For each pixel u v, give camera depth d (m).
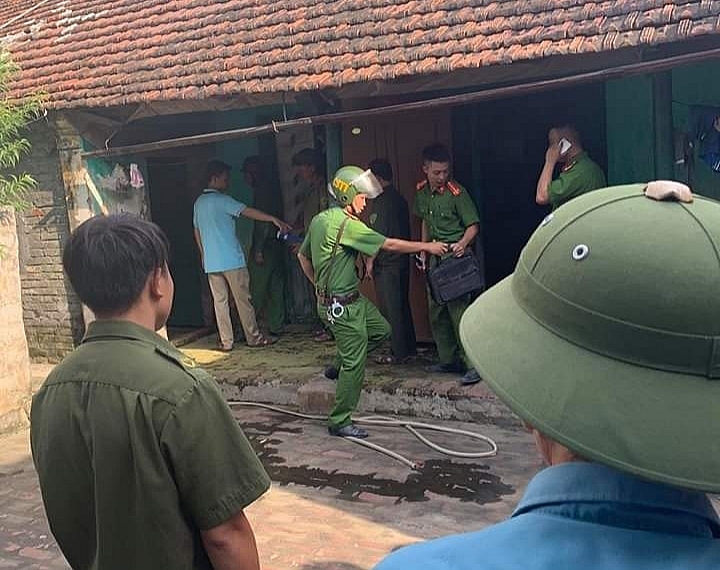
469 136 7.94
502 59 5.92
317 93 7.25
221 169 8.59
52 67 8.62
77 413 2.01
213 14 8.45
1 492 5.52
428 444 5.96
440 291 6.58
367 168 8.33
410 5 7.11
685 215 1.01
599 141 7.55
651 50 5.70
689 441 0.94
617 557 0.93
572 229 1.07
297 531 4.68
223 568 2.05
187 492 1.98
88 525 2.07
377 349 8.08
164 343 2.13
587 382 1.00
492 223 8.20
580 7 6.07
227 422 2.05
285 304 9.68
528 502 1.03
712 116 6.29
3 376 6.85
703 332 0.95
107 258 2.07
